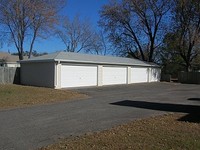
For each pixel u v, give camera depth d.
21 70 28.98
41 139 7.39
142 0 41.03
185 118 10.23
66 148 6.53
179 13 38.25
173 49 40.66
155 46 43.09
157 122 9.43
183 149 6.31
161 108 12.98
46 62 25.02
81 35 58.22
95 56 30.44
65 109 12.52
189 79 38.38
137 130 8.21
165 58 44.41
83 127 8.80
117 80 30.69
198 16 37.00
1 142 7.12
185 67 42.91
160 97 18.09
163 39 41.75
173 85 32.06
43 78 25.50
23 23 39.03
